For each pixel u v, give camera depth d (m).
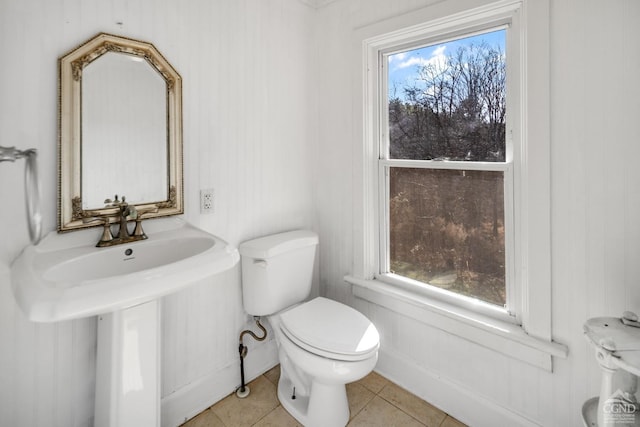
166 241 1.35
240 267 1.79
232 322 1.78
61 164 1.17
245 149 1.77
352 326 1.50
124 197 1.33
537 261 1.33
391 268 1.94
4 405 1.12
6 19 1.06
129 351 1.17
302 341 1.41
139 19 1.35
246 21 1.74
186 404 1.60
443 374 1.67
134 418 1.19
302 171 2.09
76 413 1.27
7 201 1.09
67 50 1.18
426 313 1.69
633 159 1.13
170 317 1.53
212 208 1.65
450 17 1.52
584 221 1.23
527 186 1.35
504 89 1.47
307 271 1.89
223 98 1.66
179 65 1.49
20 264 1.04
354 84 1.91
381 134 1.92
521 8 1.35
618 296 1.18
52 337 1.21
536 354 1.35
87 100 1.22
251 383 1.87
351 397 1.75
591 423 1.06
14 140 1.09
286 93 1.96
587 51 1.19
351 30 1.92
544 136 1.29
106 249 1.21
